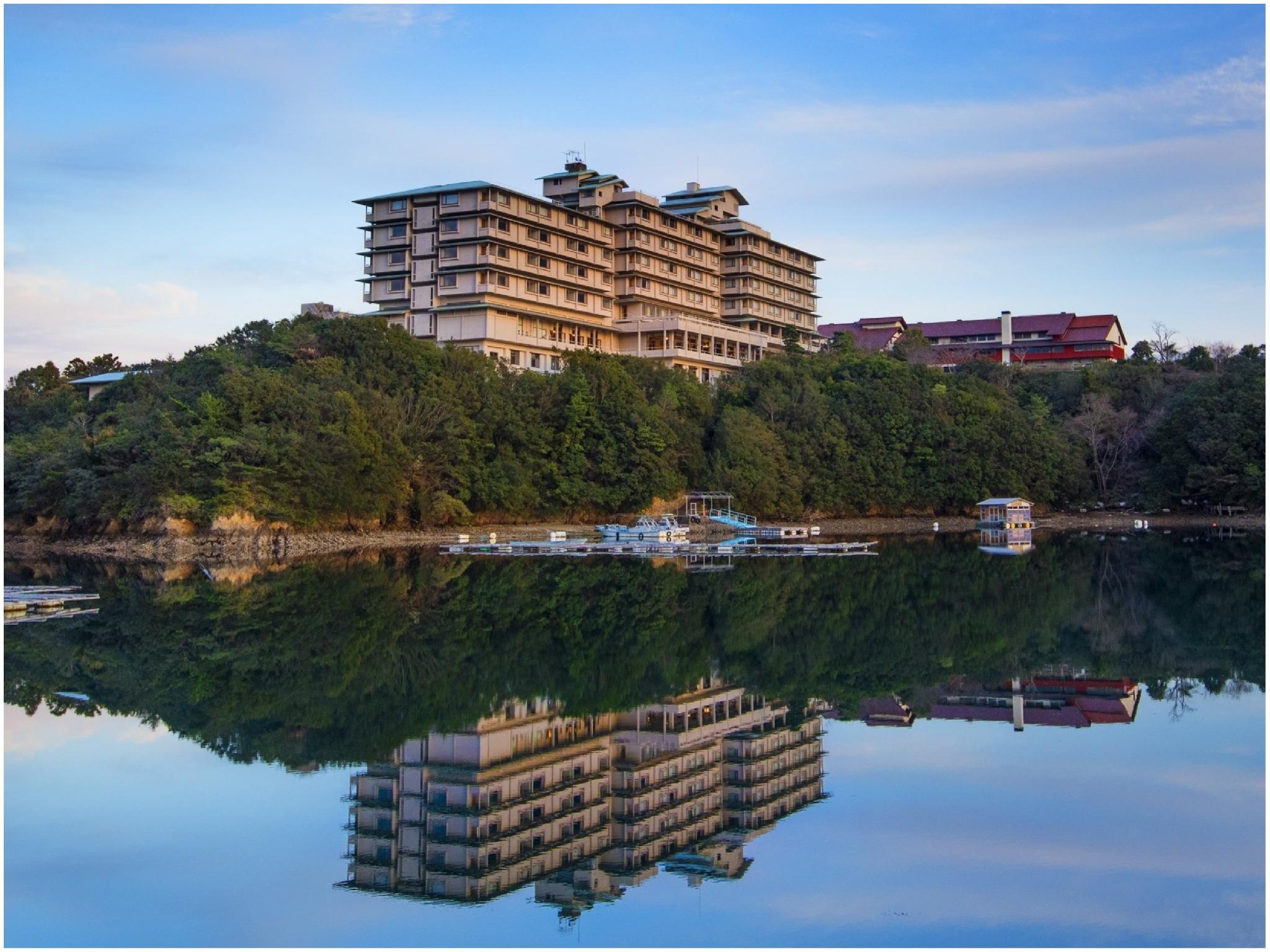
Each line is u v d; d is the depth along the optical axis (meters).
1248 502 119.75
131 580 64.62
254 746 30.09
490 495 98.50
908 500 122.44
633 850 24.27
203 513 81.44
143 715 32.91
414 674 38.75
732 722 33.94
